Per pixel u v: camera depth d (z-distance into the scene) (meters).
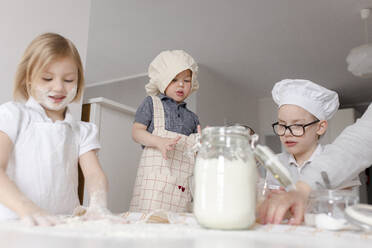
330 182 0.80
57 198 0.96
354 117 5.14
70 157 1.02
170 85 1.73
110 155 1.87
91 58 4.20
